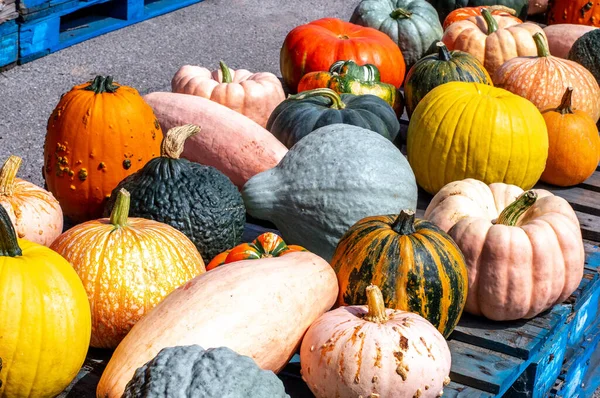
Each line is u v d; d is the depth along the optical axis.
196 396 2.30
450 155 3.16
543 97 3.46
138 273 2.61
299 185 2.94
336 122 3.21
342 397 2.51
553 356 2.94
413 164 3.25
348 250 2.71
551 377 2.97
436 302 2.67
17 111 4.55
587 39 3.81
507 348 2.77
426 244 2.68
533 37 3.53
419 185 3.30
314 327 2.57
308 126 3.22
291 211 2.95
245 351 2.51
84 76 5.01
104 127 2.94
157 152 3.03
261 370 2.35
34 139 4.38
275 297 2.56
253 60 5.54
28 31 5.03
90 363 2.65
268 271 2.59
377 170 2.92
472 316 2.87
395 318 2.57
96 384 2.61
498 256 2.79
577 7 4.26
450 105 3.17
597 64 3.77
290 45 3.75
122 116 2.95
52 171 2.98
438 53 3.59
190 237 2.80
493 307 2.81
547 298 2.82
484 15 3.84
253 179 3.00
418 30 4.01
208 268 2.76
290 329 2.56
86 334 2.53
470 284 2.82
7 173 2.77
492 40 3.79
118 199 2.65
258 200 2.97
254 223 3.16
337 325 2.55
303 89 3.47
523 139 3.15
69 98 2.97
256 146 3.14
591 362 3.46
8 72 4.96
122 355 2.49
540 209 2.90
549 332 2.83
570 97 3.31
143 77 5.08
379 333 2.52
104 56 5.32
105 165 2.96
